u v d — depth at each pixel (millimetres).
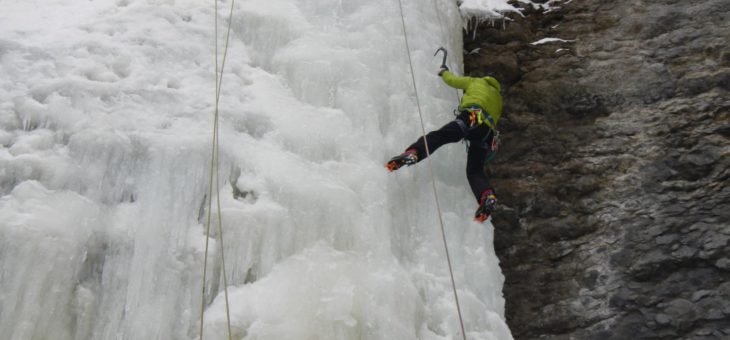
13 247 3146
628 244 4625
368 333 3553
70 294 3209
